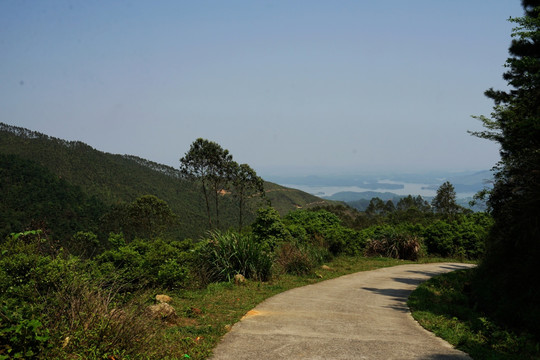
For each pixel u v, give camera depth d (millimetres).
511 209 10023
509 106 14836
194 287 10320
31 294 5270
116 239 11414
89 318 4828
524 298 8109
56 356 4043
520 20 13766
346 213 89125
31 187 97062
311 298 10047
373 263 21297
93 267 7684
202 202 137375
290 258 15133
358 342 5953
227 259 12070
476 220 31031
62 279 5727
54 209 90125
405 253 25094
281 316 7594
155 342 5078
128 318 5023
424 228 30984
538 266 8117
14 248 7512
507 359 5453
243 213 122188
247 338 5883
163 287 9484
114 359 4316
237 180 44781
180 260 10992
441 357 5391
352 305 9406
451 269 20203
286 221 28484
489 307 9109
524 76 14109
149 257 9961
